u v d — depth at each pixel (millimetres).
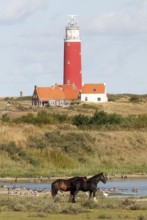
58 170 87812
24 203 49875
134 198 58844
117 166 95500
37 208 47594
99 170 89438
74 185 54312
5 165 87125
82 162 93875
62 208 46969
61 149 95625
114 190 68375
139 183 78250
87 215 44688
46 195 61125
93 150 98438
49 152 92750
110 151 100125
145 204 50406
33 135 98375
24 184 75375
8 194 62062
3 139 94688
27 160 89500
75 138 100188
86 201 50719
